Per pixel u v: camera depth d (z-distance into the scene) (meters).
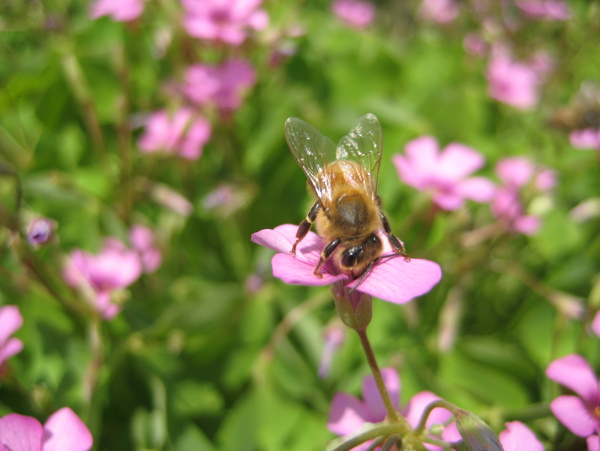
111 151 0.13
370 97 0.14
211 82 0.12
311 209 0.08
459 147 0.12
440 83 0.16
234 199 0.13
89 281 0.11
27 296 0.11
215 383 0.11
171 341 0.11
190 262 0.13
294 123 0.09
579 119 0.13
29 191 0.12
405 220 0.12
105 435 0.11
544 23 0.17
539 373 0.11
